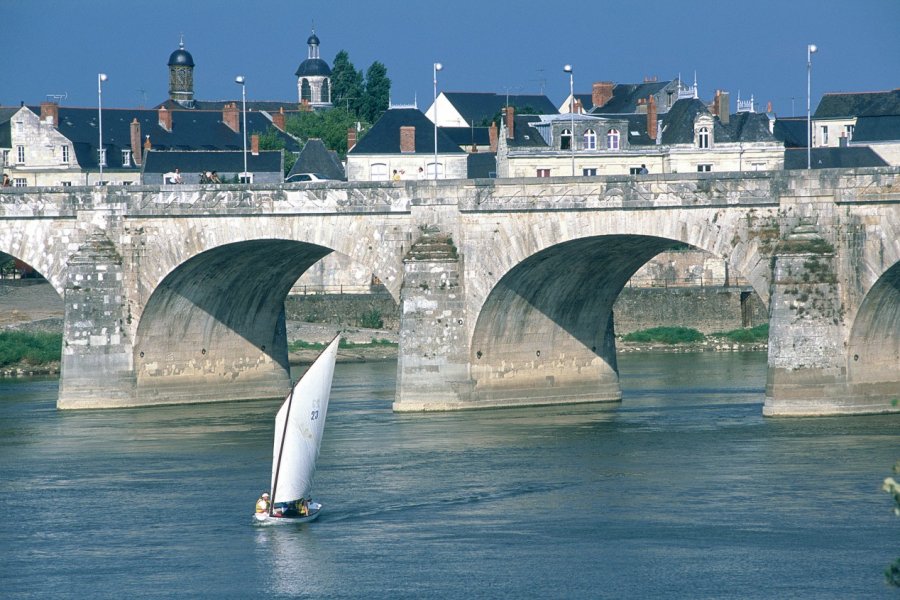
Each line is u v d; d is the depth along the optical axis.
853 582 169.62
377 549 186.12
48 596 170.50
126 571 179.00
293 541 190.50
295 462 199.75
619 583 170.75
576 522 196.62
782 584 169.38
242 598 168.50
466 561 180.00
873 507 199.62
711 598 165.25
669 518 197.38
